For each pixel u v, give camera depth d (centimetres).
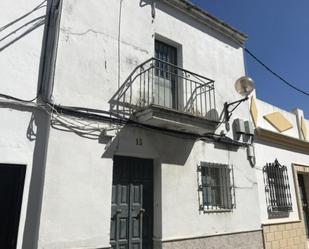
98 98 552
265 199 833
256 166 836
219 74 823
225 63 855
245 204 766
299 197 955
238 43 929
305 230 988
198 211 657
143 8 687
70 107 510
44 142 479
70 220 467
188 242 617
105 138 541
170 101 705
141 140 596
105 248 493
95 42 576
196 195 664
